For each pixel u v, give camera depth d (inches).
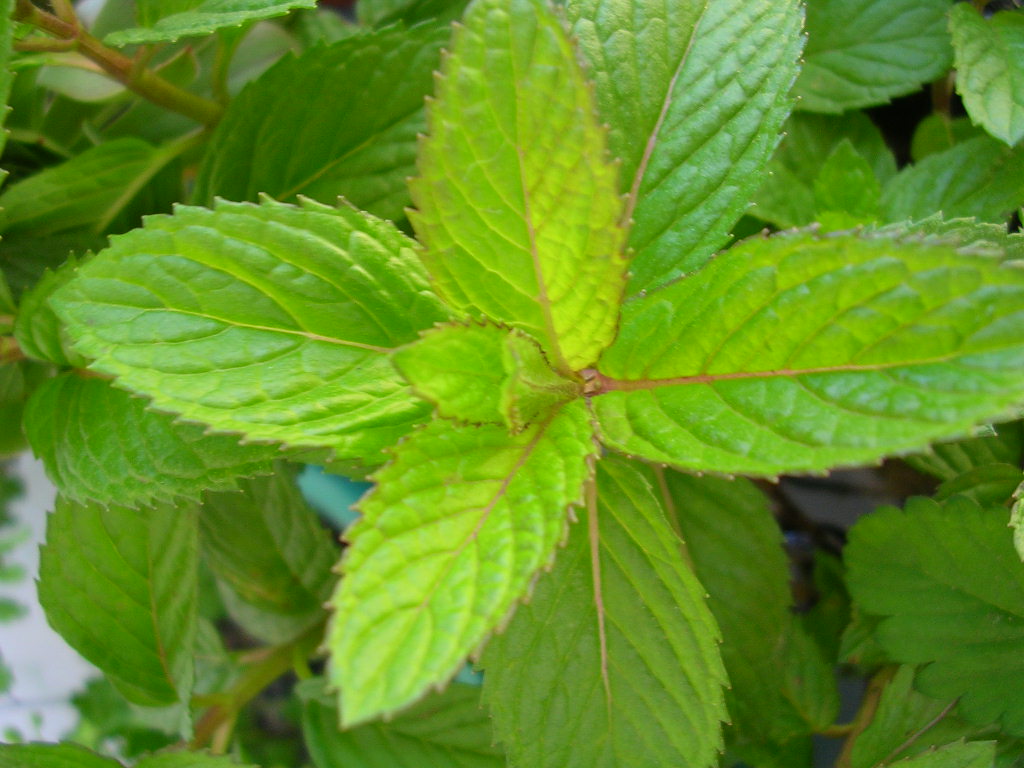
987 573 6.8
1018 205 7.4
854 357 4.7
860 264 4.6
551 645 6.2
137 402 6.6
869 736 7.1
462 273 5.3
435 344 5.1
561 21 4.6
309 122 7.3
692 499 7.7
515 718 6.3
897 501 9.3
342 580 4.5
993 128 6.9
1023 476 6.9
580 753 6.3
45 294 6.8
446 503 4.9
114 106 8.3
